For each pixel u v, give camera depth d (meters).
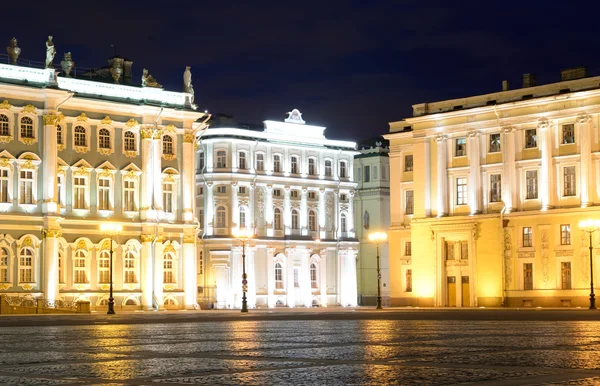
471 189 87.69
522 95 85.50
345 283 114.69
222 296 105.12
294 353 18.94
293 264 109.75
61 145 83.06
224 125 109.62
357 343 22.56
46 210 80.19
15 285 78.75
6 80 79.25
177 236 89.44
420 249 91.19
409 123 94.25
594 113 80.00
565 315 53.03
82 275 83.69
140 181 87.56
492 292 85.56
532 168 83.75
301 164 111.94
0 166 78.75
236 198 106.12
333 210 114.62
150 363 16.67
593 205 79.44
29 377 14.20
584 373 13.75
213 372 14.73
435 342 22.62
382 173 121.25
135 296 86.25
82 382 13.34
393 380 13.05
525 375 13.50
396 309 83.12
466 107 89.56
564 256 80.88
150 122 87.88
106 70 94.38
